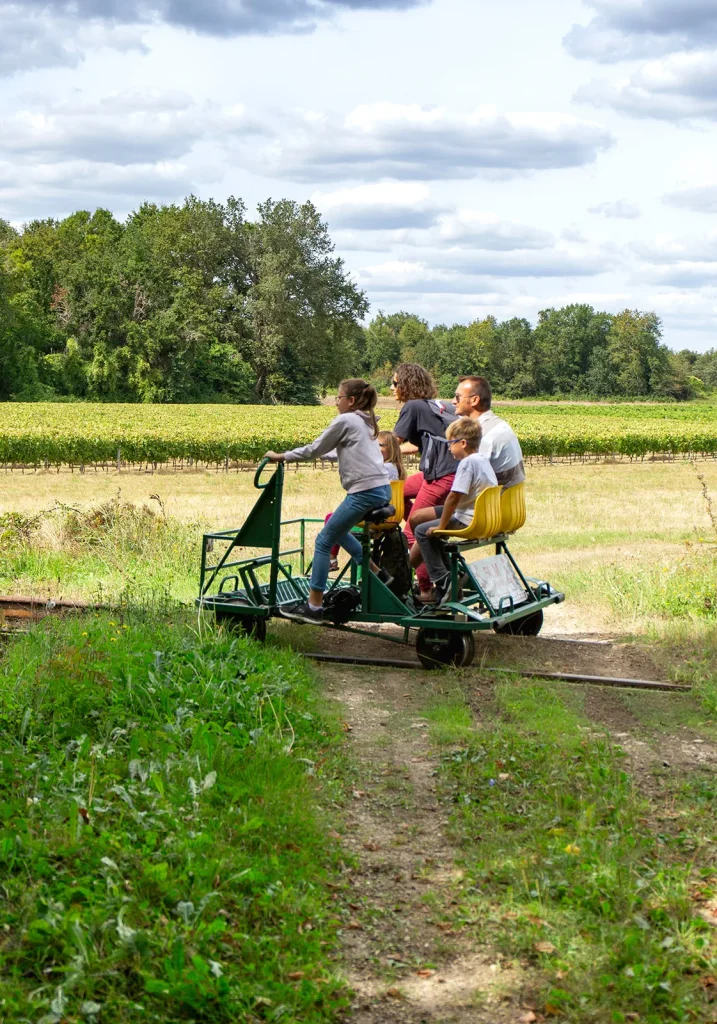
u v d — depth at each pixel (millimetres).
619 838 4465
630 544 15438
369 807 4930
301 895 3887
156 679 5910
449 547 7352
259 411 65812
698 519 19500
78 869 3736
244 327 95312
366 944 3707
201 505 21766
